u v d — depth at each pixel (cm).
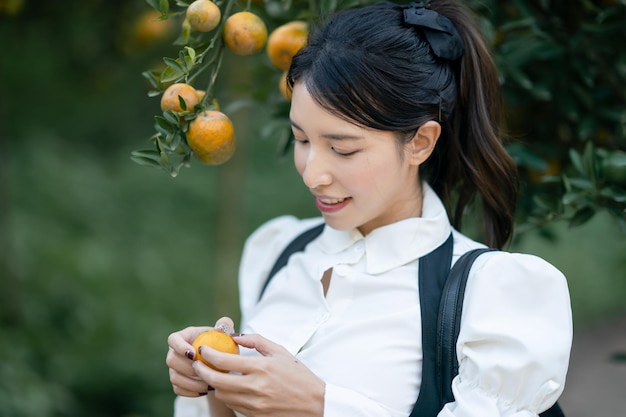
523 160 160
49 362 326
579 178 150
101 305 382
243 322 149
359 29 121
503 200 140
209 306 421
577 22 165
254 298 152
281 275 143
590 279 462
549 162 179
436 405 118
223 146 126
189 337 122
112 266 429
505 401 113
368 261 129
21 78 465
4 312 345
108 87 348
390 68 118
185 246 475
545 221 159
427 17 125
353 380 120
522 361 112
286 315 135
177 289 429
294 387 113
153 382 333
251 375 112
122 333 367
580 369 399
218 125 125
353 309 127
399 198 131
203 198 531
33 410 271
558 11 166
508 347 113
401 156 122
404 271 127
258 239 159
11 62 441
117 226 482
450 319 119
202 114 125
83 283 399
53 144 536
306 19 151
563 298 117
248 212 505
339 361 122
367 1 163
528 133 179
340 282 129
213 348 116
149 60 342
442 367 118
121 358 344
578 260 471
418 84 121
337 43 119
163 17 131
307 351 125
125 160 555
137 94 544
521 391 113
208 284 443
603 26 151
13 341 322
